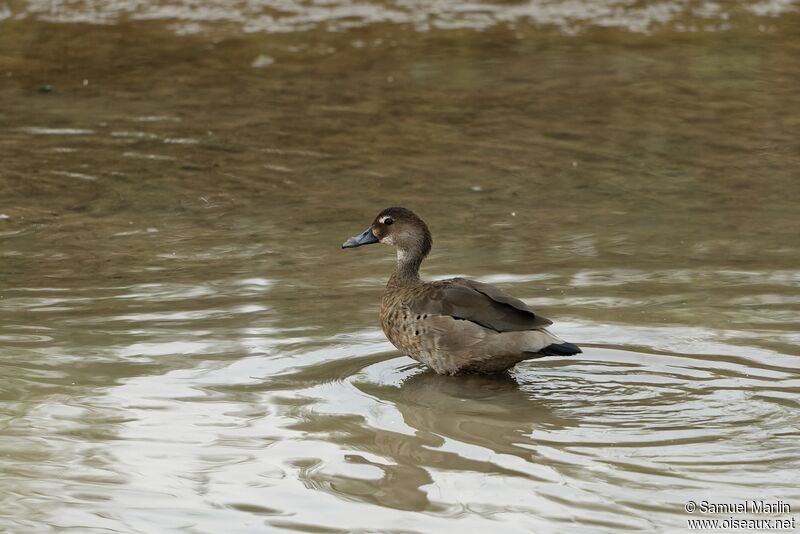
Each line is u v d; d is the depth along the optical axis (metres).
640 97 23.12
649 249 15.12
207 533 8.34
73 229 16.05
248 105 22.64
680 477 9.04
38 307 12.94
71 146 20.11
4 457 9.43
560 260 14.67
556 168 19.02
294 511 8.64
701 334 12.09
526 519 8.45
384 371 11.48
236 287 13.73
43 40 26.77
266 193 17.81
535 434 9.91
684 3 29.33
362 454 9.57
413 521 8.47
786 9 28.94
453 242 15.48
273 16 28.45
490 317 11.24
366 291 13.66
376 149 20.09
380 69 25.06
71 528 8.40
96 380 10.98
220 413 10.34
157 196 17.64
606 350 11.74
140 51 26.14
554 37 27.36
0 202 17.27
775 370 11.14
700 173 18.72
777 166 19.05
